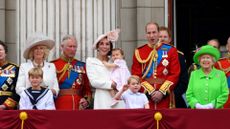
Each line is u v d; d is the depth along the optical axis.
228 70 39.28
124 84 37.91
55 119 34.47
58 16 46.09
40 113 34.47
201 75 36.88
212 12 56.94
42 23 45.97
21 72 37.81
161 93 37.78
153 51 38.91
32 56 38.28
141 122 34.38
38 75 36.69
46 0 46.03
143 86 38.31
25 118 34.31
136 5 46.03
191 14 56.72
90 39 46.25
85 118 34.50
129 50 46.03
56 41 45.97
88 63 38.44
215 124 34.34
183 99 38.78
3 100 37.91
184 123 34.41
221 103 36.44
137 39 45.81
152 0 45.94
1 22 45.09
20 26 45.69
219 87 36.56
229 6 57.09
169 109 34.44
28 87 37.34
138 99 37.47
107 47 38.59
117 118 34.47
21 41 45.69
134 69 39.25
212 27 57.06
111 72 38.41
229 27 57.22
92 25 46.28
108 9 46.38
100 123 34.47
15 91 38.06
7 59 45.34
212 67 37.28
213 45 42.22
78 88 39.16
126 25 46.12
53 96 37.94
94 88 40.09
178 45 56.50
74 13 46.19
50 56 45.66
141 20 45.78
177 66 38.59
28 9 45.81
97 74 38.16
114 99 37.78
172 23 46.34
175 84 38.34
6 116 34.31
